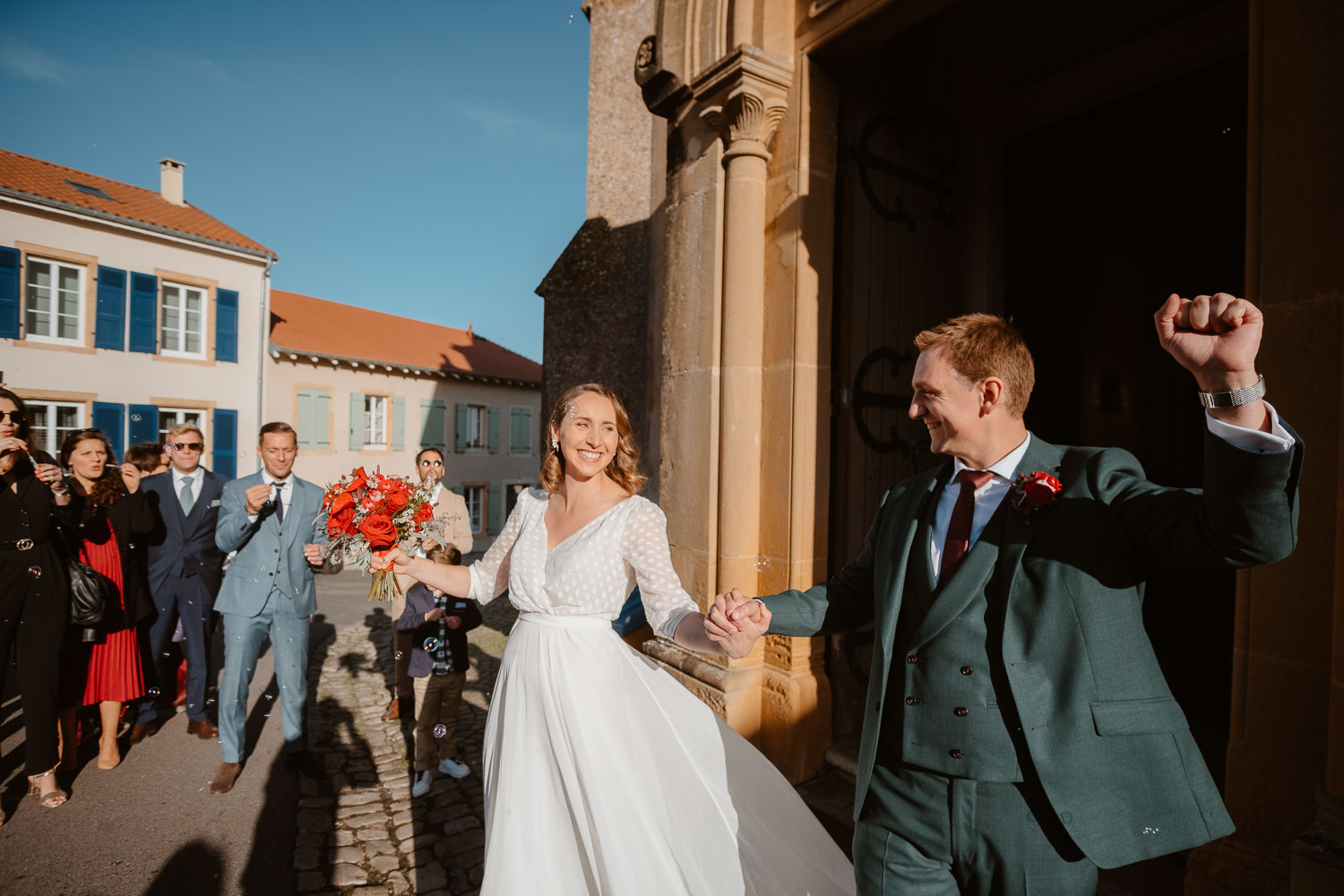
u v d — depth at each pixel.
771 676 3.69
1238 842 2.06
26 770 3.78
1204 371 1.15
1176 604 6.25
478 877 2.97
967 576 1.52
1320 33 1.93
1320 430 1.91
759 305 3.80
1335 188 1.90
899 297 4.20
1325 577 1.89
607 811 1.87
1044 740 1.38
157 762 4.13
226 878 2.94
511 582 2.23
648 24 7.31
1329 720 1.76
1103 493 1.45
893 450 4.12
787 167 3.73
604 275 7.41
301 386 20.98
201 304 18.48
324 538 4.00
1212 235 6.93
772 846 2.11
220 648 7.12
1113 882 2.58
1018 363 1.57
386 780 3.91
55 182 16.70
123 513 4.09
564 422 2.25
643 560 2.09
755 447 3.80
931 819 1.50
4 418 3.52
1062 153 5.23
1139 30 4.07
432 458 4.36
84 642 3.86
